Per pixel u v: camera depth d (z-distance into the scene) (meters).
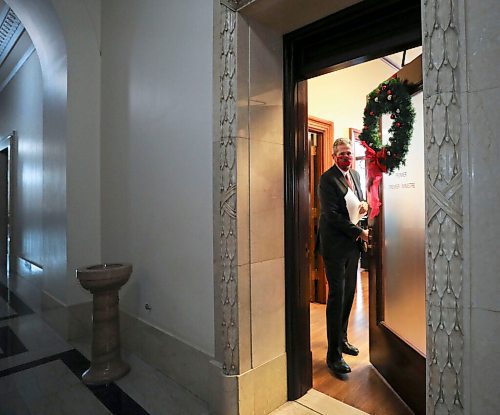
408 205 1.95
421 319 1.82
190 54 2.12
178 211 2.23
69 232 3.03
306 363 2.07
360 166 5.35
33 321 3.48
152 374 2.32
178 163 2.23
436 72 1.06
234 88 1.75
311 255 4.11
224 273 1.79
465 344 1.01
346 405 1.93
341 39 1.79
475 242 1.00
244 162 1.79
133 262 2.70
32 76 5.04
